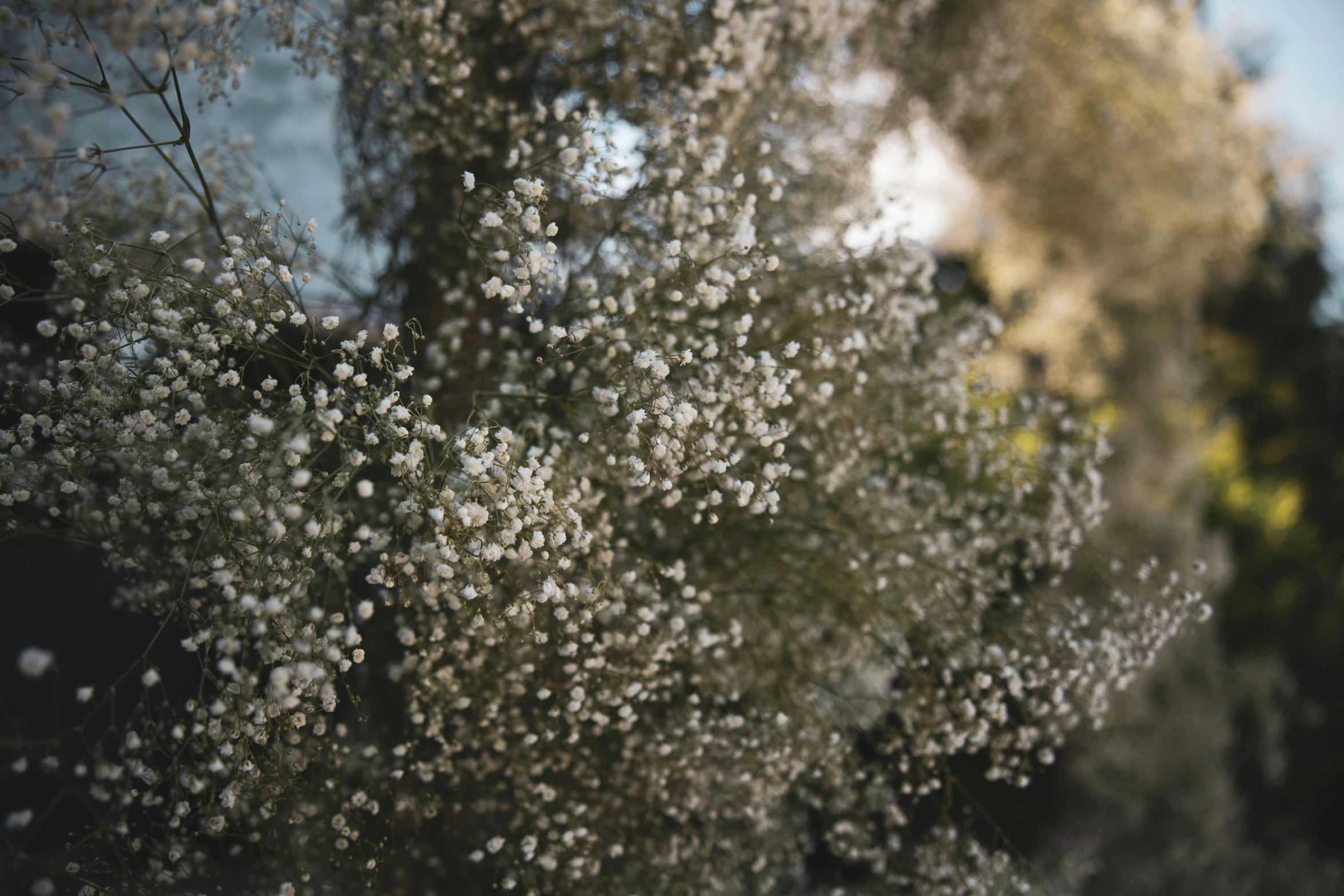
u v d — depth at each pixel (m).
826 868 2.36
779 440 1.59
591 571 1.51
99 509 1.40
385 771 1.55
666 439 1.30
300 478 1.13
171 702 1.36
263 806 1.29
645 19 1.97
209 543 1.37
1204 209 5.48
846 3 2.38
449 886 1.79
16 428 1.23
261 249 1.33
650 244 1.75
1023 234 5.76
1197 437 6.20
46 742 1.06
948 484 2.58
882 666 1.98
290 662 1.21
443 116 1.84
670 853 1.67
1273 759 5.62
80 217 1.42
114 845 1.17
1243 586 7.32
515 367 1.67
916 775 1.83
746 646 1.81
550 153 1.68
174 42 1.05
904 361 1.96
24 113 1.04
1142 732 4.78
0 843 1.04
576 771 1.62
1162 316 6.04
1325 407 9.63
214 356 1.32
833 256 1.88
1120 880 4.34
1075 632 1.80
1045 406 2.09
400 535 1.33
